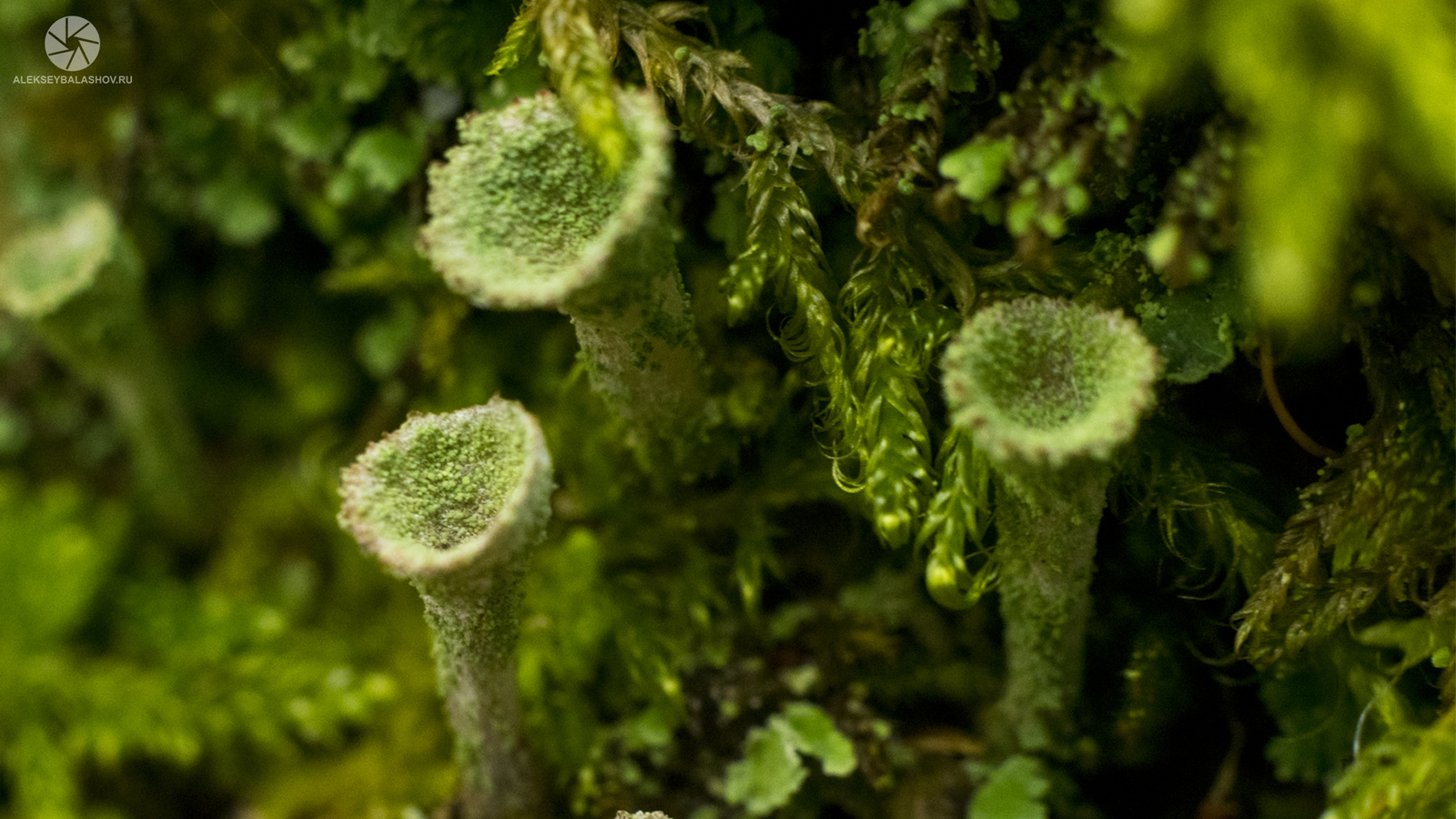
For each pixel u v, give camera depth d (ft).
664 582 0.27
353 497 0.23
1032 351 0.22
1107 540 0.26
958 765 0.26
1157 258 0.22
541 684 0.27
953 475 0.24
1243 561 0.24
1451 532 0.24
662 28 0.24
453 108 0.27
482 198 0.23
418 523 0.23
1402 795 0.23
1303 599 0.24
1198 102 0.23
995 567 0.24
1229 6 0.22
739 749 0.26
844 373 0.24
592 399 0.27
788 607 0.27
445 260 0.23
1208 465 0.24
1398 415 0.24
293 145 0.28
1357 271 0.23
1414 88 0.21
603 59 0.23
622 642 0.27
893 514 0.24
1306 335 0.24
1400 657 0.24
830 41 0.25
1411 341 0.23
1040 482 0.22
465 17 0.26
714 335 0.26
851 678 0.27
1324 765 0.25
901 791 0.26
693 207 0.26
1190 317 0.24
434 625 0.24
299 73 0.28
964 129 0.25
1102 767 0.26
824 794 0.26
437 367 0.29
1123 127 0.22
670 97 0.25
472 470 0.23
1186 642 0.26
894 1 0.24
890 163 0.24
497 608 0.23
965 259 0.24
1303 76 0.22
